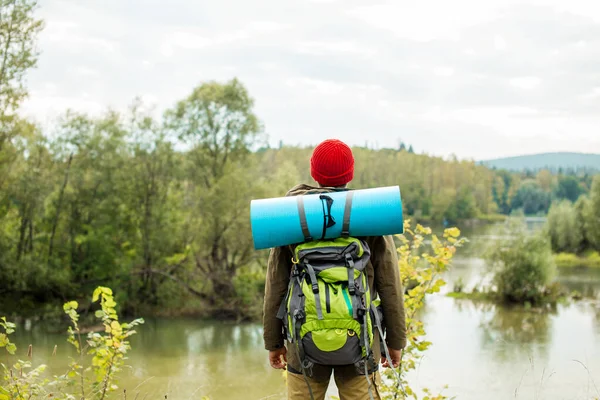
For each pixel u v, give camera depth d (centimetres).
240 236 3312
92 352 406
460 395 1598
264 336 286
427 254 510
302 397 276
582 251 6844
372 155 12850
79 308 2988
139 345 2466
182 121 3775
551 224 6975
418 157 13888
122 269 3244
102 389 400
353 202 266
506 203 18275
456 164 14662
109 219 3306
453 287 4109
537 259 3638
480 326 2855
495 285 3822
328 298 249
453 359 2094
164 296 3312
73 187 3322
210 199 3322
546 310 3422
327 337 246
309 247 263
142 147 3431
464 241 505
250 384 1866
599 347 2372
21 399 364
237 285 3212
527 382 1756
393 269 275
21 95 2845
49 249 3259
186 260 3438
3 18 2739
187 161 3766
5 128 2906
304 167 8600
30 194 3122
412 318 508
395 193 267
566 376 1825
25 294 3103
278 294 279
